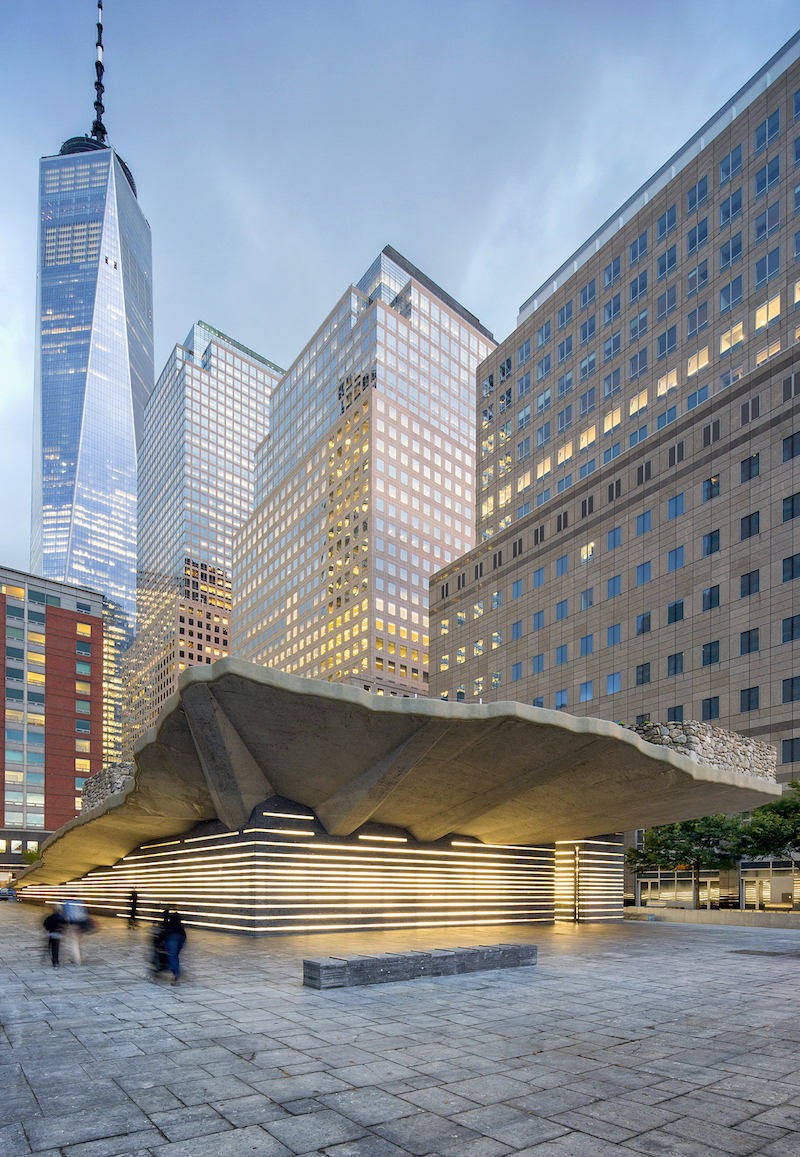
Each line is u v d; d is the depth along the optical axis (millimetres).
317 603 125250
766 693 43438
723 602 47094
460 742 19094
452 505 128375
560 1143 5699
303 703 17062
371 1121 6090
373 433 117000
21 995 11648
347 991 11984
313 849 22797
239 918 22016
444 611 78812
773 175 51625
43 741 85750
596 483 59438
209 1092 6762
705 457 49750
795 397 44062
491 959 14883
